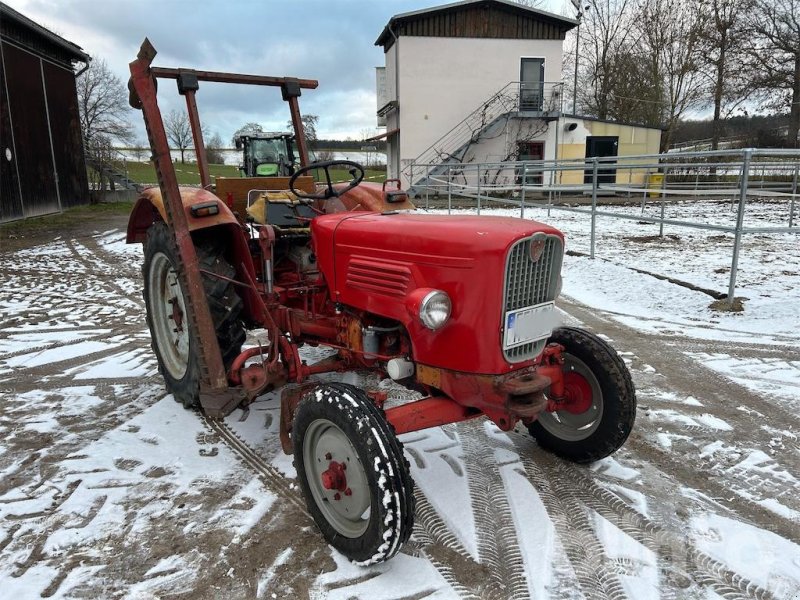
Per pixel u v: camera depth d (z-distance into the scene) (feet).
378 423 7.07
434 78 71.77
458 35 70.90
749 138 88.22
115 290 23.88
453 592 6.99
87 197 64.69
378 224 8.85
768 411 12.15
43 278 26.27
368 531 7.07
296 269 11.88
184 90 12.37
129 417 11.95
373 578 7.25
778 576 7.30
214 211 10.40
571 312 20.12
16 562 7.57
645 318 19.26
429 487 9.24
